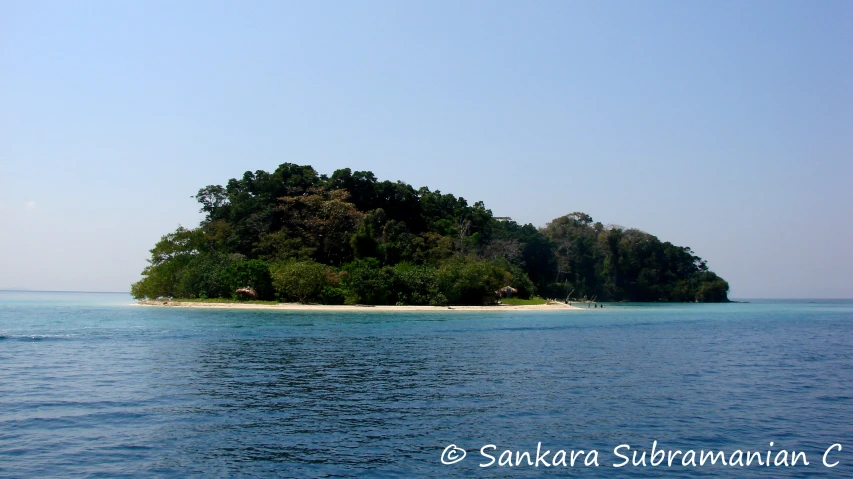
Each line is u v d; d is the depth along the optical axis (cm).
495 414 1977
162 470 1391
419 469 1430
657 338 5034
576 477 1405
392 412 1988
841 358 3741
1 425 1745
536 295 13512
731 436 1761
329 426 1794
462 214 14650
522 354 3650
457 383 2553
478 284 9644
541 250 14600
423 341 4331
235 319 6169
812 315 11056
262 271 9250
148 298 10244
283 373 2759
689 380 2745
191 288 9544
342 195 11962
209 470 1398
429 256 11506
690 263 18112
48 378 2534
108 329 4866
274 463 1453
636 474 1435
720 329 6412
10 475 1333
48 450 1517
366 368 2958
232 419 1861
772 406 2184
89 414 1895
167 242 10331
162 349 3588
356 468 1428
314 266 9094
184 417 1875
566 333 5369
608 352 3850
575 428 1816
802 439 1741
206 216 12481
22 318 6306
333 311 7950
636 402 2209
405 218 13488
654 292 16975
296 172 12975
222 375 2675
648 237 17138
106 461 1445
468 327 5697
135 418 1853
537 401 2195
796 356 3825
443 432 1744
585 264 16225
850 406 2203
